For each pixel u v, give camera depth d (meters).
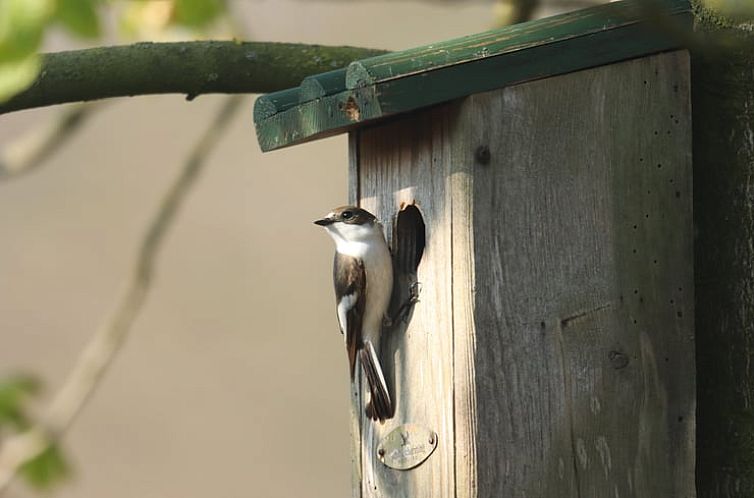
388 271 10.19
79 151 21.95
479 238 9.33
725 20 9.46
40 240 21.36
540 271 9.44
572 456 9.45
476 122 9.32
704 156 9.81
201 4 10.12
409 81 9.15
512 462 9.37
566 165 9.50
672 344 9.65
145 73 10.55
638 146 9.64
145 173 21.91
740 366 9.68
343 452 19.77
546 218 9.45
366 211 10.31
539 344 9.42
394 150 10.12
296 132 9.88
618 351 9.56
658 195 9.67
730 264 9.72
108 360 13.02
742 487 9.65
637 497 9.56
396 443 10.04
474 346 9.32
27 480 12.47
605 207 9.57
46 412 12.74
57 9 7.33
